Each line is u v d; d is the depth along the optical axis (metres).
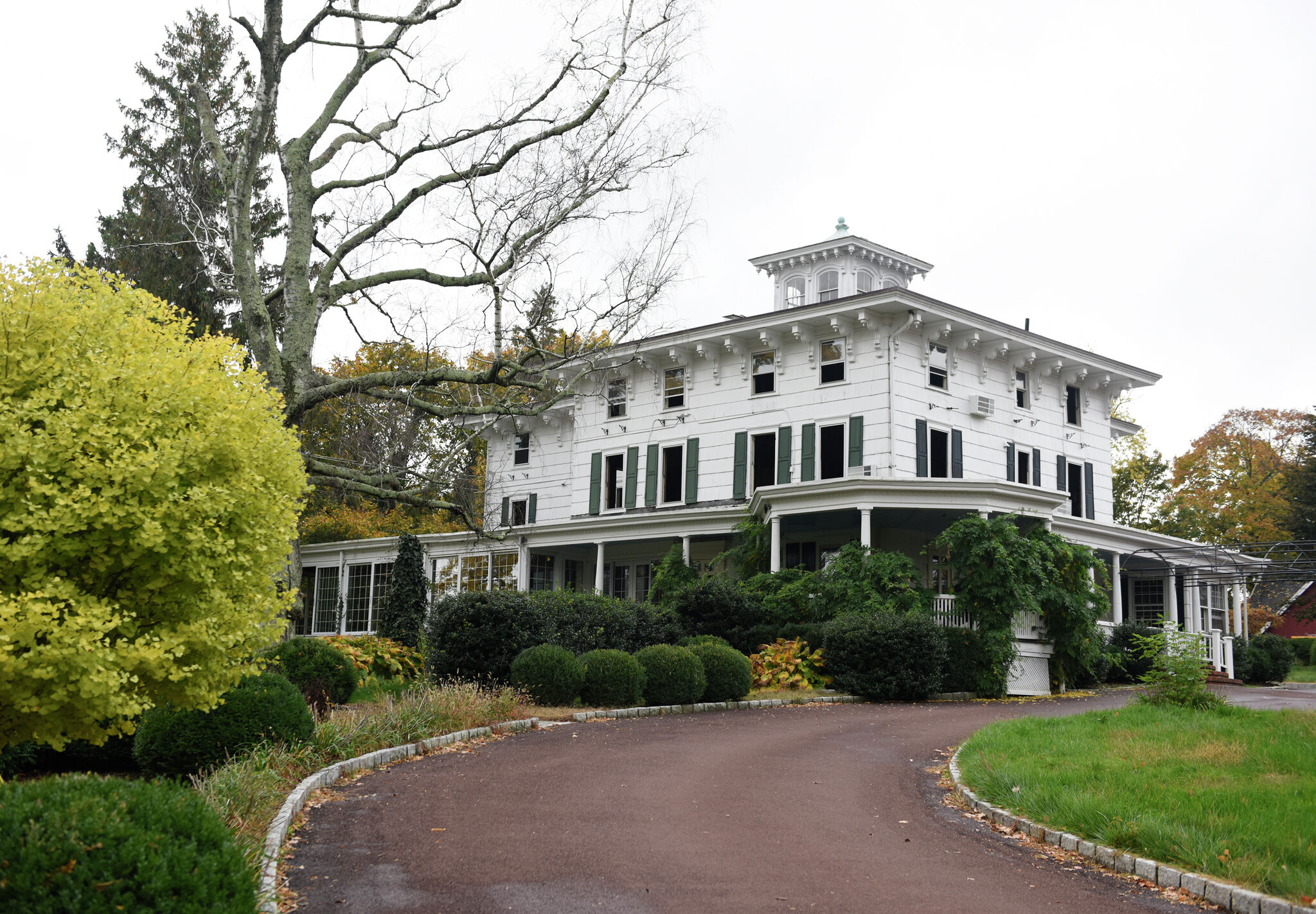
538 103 20.27
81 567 7.30
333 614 39.94
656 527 31.06
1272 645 35.38
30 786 5.08
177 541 7.37
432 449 22.86
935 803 10.62
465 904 6.64
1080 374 33.22
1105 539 31.20
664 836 8.62
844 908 6.74
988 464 30.25
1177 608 36.16
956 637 22.86
